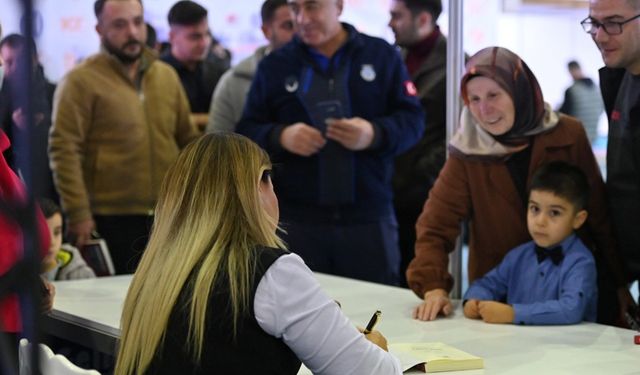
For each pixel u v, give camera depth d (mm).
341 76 3391
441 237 2539
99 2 3660
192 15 4227
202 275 1443
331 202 3379
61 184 3598
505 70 2332
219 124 4031
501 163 2443
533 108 2375
